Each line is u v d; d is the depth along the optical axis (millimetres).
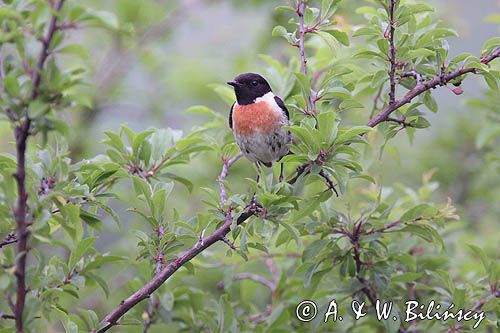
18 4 7164
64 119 7426
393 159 17031
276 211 8883
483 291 10195
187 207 16234
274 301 11914
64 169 8133
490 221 15445
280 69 12555
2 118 6984
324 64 12266
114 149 10781
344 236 9906
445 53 9461
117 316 8812
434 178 17031
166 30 19828
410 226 10047
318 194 9391
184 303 11117
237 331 10141
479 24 21047
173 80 19219
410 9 9312
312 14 9719
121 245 14781
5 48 7352
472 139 17312
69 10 6762
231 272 11625
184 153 10664
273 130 11602
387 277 10008
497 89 9562
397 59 9453
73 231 7738
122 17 19125
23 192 7094
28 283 7645
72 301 13852
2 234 8242
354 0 16297
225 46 20391
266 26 19141
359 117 14102
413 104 9602
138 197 9773
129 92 19203
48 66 6926
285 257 12211
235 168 16516
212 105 18906
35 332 8445
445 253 11719
